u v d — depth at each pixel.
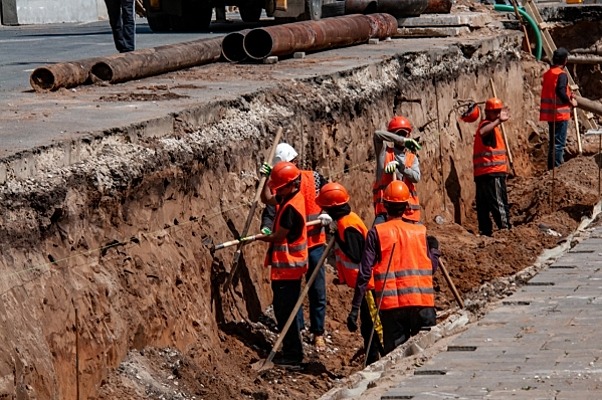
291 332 18.16
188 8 41.34
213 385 16.30
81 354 14.56
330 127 23.61
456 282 23.47
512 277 18.69
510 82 37.62
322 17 39.47
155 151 17.25
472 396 12.08
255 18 44.91
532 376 12.70
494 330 14.77
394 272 16.38
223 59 27.31
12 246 13.70
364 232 17.66
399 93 28.14
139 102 19.91
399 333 16.45
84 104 19.75
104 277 15.41
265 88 22.03
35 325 13.62
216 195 18.92
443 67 31.78
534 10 40.91
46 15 57.97
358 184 24.80
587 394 11.90
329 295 21.27
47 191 14.51
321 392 17.36
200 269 18.05
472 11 42.47
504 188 28.58
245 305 19.12
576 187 31.61
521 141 37.88
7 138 15.62
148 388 15.27
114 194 15.92
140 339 15.95
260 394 16.48
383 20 33.44
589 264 18.55
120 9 27.94
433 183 29.64
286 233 18.12
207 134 19.08
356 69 26.11
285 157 19.52
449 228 28.72
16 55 32.44
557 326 14.80
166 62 24.22
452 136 31.59
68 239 14.91
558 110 34.53
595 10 43.22
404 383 12.78
